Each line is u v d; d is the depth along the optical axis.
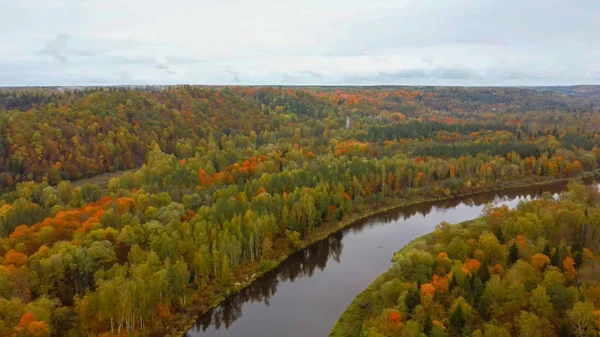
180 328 84.19
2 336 66.38
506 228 97.38
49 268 83.00
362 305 88.94
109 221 105.94
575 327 61.09
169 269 86.44
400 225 143.88
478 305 70.19
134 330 78.56
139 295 78.94
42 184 151.25
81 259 86.56
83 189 145.00
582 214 96.94
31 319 68.31
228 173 161.50
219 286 97.69
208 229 105.19
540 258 79.75
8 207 122.62
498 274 78.19
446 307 73.00
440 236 102.75
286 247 119.81
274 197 129.12
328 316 88.81
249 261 110.50
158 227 104.56
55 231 99.94
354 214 151.12
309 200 131.00
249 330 85.12
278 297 97.50
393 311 69.69
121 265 91.75
